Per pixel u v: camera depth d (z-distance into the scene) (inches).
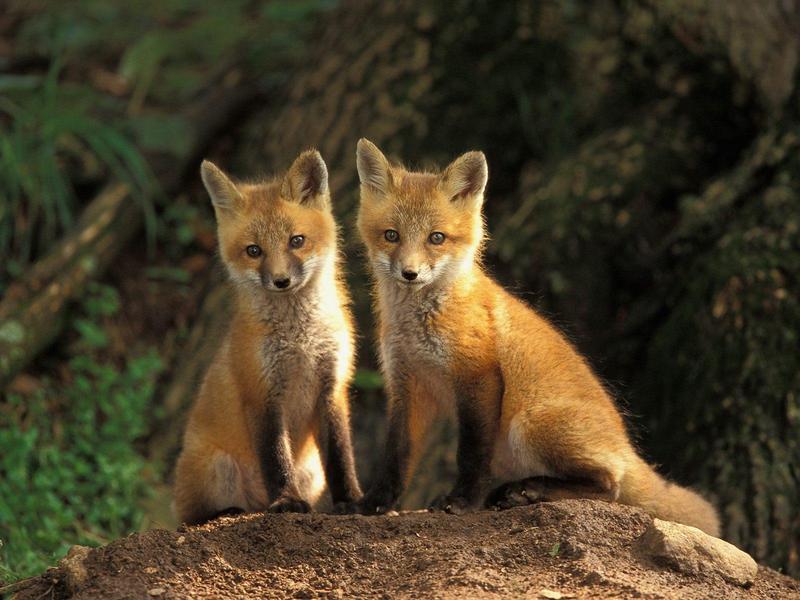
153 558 277.3
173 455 524.4
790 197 475.5
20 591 279.4
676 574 272.2
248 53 690.8
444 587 256.4
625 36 567.2
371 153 349.1
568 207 535.8
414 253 328.5
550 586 257.6
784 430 441.1
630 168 541.0
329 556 279.0
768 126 506.6
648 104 571.5
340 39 602.5
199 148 645.9
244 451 360.5
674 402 475.8
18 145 602.5
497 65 587.2
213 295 571.5
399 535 288.0
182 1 750.5
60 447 519.5
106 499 490.0
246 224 351.3
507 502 317.4
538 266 531.8
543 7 586.2
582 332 523.2
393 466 334.0
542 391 325.7
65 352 566.9
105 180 613.3
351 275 530.3
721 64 535.8
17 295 551.8
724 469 442.3
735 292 465.7
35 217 591.5
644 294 529.3
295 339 348.5
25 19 729.0
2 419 517.3
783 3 498.9
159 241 621.6
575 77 584.7
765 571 305.4
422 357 335.6
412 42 586.2
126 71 666.8
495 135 583.8
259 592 265.9
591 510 290.7
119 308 587.8
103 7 734.5
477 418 328.5
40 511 466.3
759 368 450.0
